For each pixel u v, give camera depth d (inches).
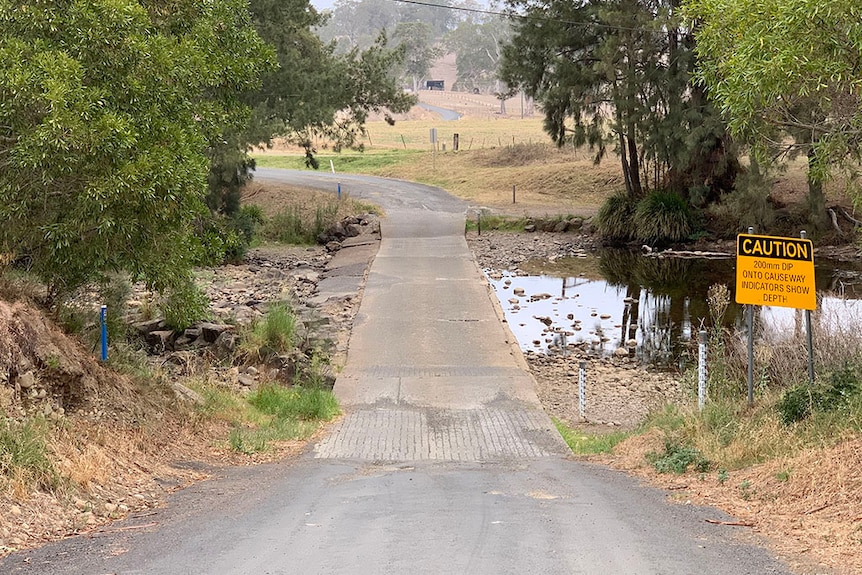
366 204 1991.9
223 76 540.7
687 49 1475.1
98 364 466.6
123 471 366.9
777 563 231.1
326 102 1531.7
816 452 341.4
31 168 410.0
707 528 276.2
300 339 778.8
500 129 4020.7
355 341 847.1
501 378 712.4
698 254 1577.3
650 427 496.4
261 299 1098.1
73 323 494.3
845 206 1657.2
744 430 410.0
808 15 388.5
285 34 1482.5
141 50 439.8
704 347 483.5
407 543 253.8
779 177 1813.5
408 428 561.6
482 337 859.4
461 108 5994.1
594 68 1504.7
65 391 408.8
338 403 632.4
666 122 1501.0
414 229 1743.4
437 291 1099.3
